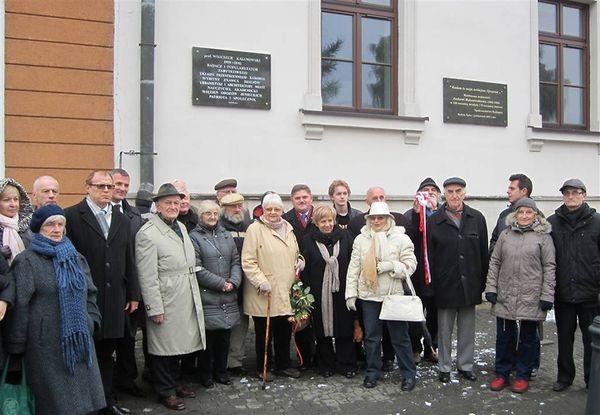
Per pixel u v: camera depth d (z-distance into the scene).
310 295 4.92
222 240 4.86
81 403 3.45
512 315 4.75
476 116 8.16
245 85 6.88
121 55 6.34
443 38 7.99
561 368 4.86
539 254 4.72
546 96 9.03
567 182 4.77
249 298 4.95
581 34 9.27
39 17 5.98
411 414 4.32
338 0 7.68
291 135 7.12
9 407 3.31
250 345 6.20
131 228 4.57
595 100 9.16
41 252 3.47
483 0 8.24
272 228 4.96
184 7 6.62
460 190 5.02
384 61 7.98
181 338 4.37
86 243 4.02
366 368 5.18
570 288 4.70
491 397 4.69
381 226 4.88
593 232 4.68
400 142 7.73
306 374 5.19
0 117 5.82
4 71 5.85
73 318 3.46
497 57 8.32
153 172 6.39
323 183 7.28
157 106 6.49
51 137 6.02
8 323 3.37
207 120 6.71
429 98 7.89
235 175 6.84
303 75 7.19
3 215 3.79
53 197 4.19
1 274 3.38
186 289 4.43
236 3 6.86
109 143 6.26
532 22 8.58
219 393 4.70
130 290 4.22
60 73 6.07
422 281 5.21
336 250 5.05
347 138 7.43
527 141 8.53
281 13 7.09
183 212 5.07
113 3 6.30
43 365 3.39
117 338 4.15
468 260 4.97
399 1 7.93
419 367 5.43
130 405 4.43
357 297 4.93
